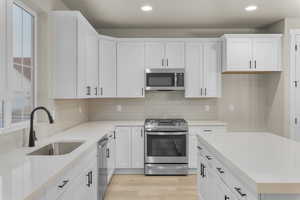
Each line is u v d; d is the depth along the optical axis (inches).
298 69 181.8
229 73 203.2
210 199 96.3
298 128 181.8
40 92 122.8
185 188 154.3
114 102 206.2
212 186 93.0
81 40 133.6
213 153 90.8
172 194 144.5
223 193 78.5
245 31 205.8
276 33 192.4
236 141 99.4
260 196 52.0
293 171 59.1
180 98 205.8
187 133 179.9
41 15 122.4
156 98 205.6
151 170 179.8
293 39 181.0
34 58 120.6
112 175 178.5
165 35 205.8
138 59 192.1
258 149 84.1
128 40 191.6
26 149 92.2
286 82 181.6
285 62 181.6
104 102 206.2
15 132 94.0
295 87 181.8
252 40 184.4
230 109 205.5
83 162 91.4
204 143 105.3
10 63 91.1
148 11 164.2
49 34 125.6
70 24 127.0
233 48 184.1
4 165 69.5
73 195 79.0
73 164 77.2
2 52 87.1
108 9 159.8
